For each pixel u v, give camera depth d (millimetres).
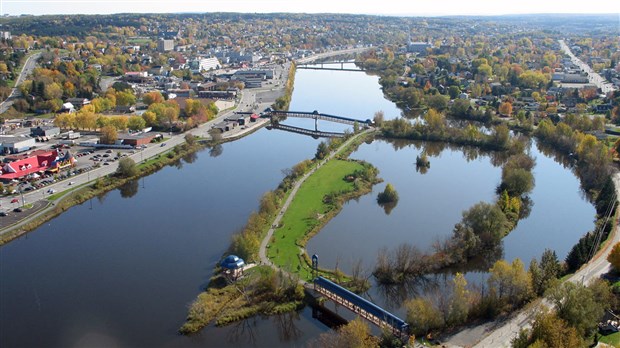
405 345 143625
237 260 186875
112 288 184500
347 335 140625
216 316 165500
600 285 158250
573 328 135125
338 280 184125
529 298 163750
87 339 155750
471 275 196000
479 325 154125
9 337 157375
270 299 173000
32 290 184375
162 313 169250
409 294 180625
